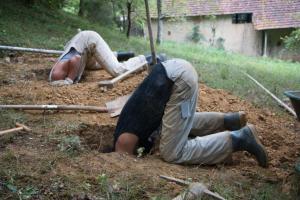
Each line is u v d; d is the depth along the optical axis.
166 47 18.94
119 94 7.29
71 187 3.98
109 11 20.77
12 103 6.49
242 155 5.26
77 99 6.93
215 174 4.55
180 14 26.64
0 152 4.66
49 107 6.15
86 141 5.49
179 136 4.74
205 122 5.33
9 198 3.81
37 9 16.27
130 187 4.03
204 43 28.41
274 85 10.41
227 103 7.64
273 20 26.94
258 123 6.86
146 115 4.86
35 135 5.25
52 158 4.51
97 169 4.33
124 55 9.11
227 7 27.97
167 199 3.85
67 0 22.81
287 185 4.42
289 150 5.66
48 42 11.55
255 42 27.84
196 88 4.77
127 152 4.93
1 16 13.45
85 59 8.09
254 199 4.12
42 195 3.88
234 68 12.59
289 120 7.34
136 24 24.69
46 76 8.56
